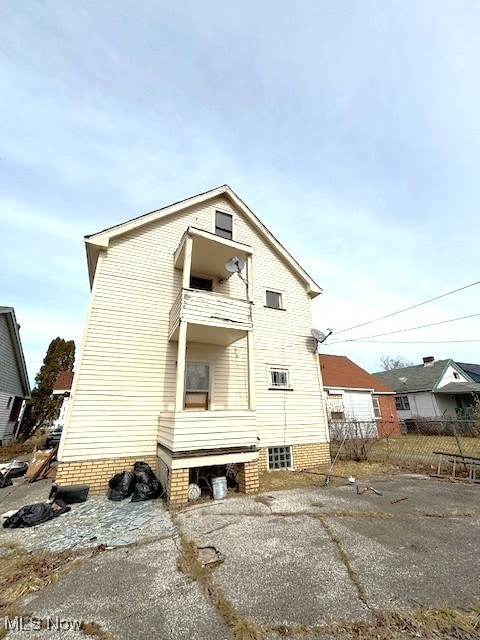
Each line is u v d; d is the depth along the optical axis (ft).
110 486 21.02
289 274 37.76
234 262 27.99
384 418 60.49
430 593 8.97
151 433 24.47
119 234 27.81
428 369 79.92
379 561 10.96
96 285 25.79
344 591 9.13
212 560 11.36
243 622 7.86
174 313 26.04
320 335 35.17
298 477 25.94
